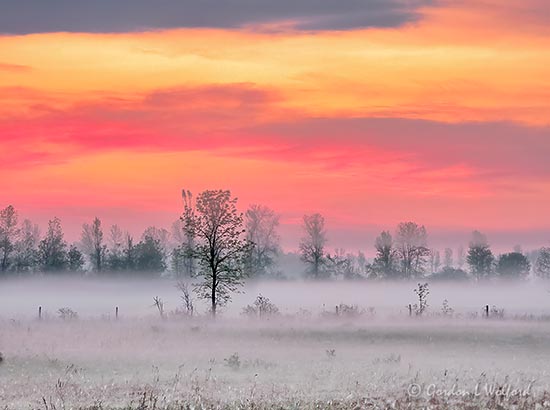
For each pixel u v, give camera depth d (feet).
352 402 83.97
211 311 242.58
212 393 96.78
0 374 123.54
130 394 96.53
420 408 81.35
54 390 102.22
